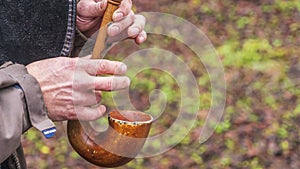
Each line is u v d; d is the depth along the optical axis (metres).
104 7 1.81
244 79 6.30
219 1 7.72
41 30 1.75
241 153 5.42
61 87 1.60
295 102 5.98
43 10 1.74
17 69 1.56
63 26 1.76
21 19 1.73
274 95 6.07
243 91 6.14
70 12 1.75
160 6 7.80
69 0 1.75
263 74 6.36
